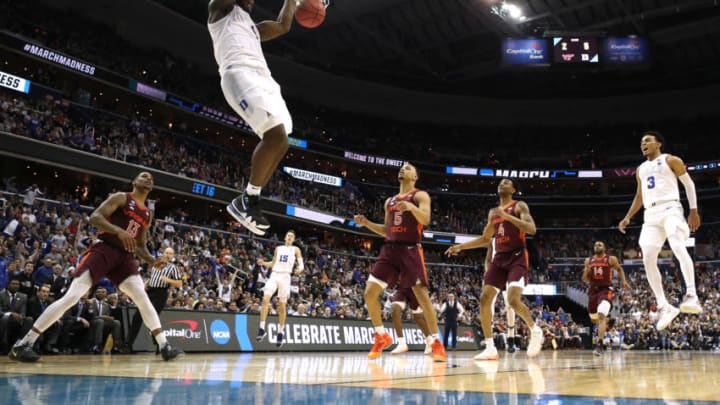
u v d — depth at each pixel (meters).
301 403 2.10
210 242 21.02
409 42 32.66
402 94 37.00
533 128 39.59
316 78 34.97
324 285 20.31
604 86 36.84
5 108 19.20
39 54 21.16
